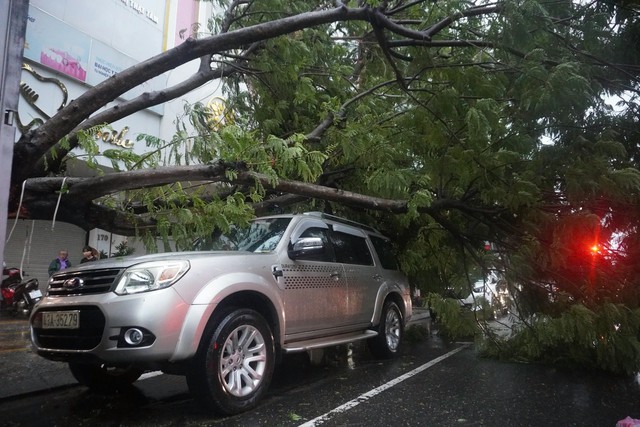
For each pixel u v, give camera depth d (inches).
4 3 81.2
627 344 231.3
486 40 220.2
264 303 185.9
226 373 163.5
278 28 200.8
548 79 215.8
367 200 263.6
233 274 172.4
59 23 415.2
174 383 220.7
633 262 243.9
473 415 169.8
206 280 163.0
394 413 170.7
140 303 149.2
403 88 239.3
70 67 422.0
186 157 209.8
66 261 513.3
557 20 219.6
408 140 269.6
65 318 160.2
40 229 570.9
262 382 173.5
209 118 291.6
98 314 153.5
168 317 149.6
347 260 252.2
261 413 168.9
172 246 247.1
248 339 171.6
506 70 230.2
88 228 211.5
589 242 238.2
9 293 455.8
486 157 245.1
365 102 308.7
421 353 307.4
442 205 272.2
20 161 170.4
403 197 276.1
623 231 246.5
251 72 293.3
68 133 184.9
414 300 553.0
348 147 277.6
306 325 206.2
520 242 267.4
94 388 201.3
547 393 202.1
